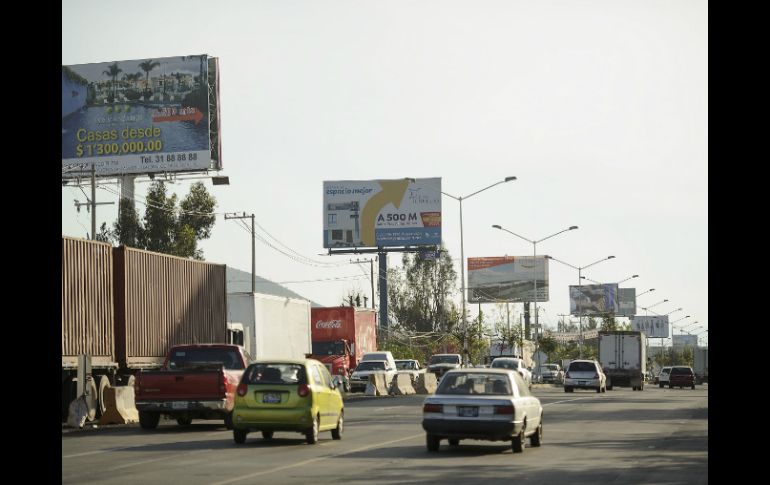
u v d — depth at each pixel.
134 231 83.88
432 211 103.31
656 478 18.34
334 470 19.44
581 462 21.11
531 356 119.12
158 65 74.56
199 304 41.09
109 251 34.12
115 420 32.41
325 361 61.62
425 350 115.81
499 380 23.64
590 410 42.28
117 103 74.69
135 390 29.27
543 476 18.61
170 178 75.69
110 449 23.89
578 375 67.19
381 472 19.12
